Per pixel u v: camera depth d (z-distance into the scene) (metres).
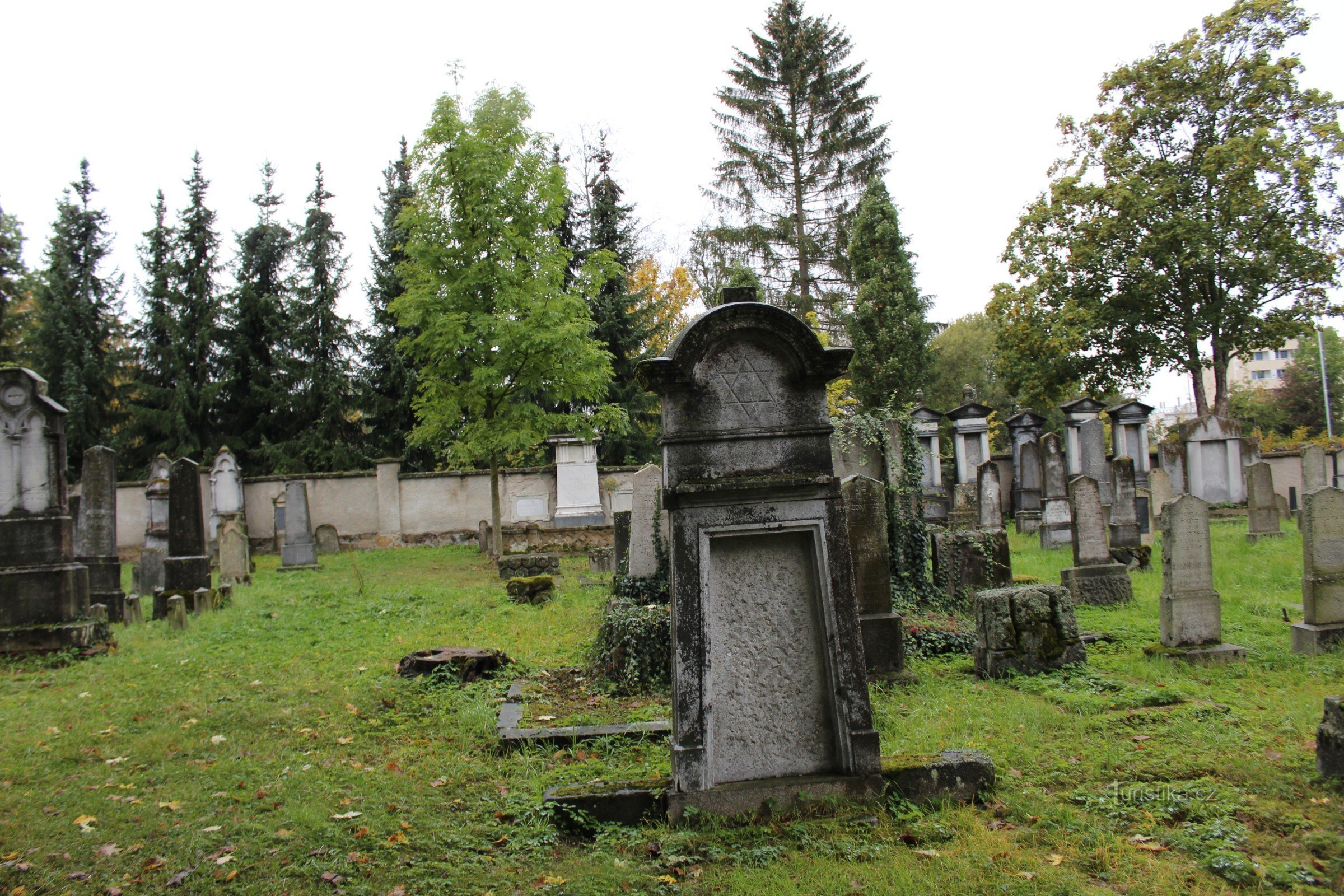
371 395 33.00
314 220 34.94
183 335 33.75
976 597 8.16
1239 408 53.97
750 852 4.32
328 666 9.06
